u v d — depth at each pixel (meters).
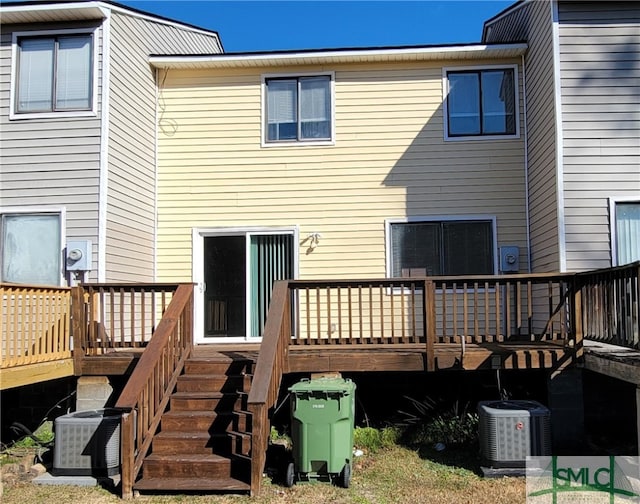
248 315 8.73
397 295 8.52
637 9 7.24
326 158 8.82
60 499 4.81
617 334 5.18
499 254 8.52
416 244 8.70
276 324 5.84
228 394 5.85
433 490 4.85
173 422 5.60
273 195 8.83
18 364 5.52
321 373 6.31
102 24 7.54
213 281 8.87
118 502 4.73
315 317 8.64
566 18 7.29
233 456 5.20
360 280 6.43
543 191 7.76
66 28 7.59
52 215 7.45
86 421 5.36
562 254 7.03
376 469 5.41
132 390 5.01
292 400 5.18
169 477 5.06
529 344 6.73
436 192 8.69
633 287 4.82
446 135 8.74
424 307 6.35
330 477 5.02
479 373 7.04
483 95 8.79
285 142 8.88
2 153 7.56
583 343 6.48
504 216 8.60
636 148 7.11
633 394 6.60
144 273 8.45
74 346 6.45
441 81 8.82
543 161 7.76
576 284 6.18
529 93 8.48
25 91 7.63
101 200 7.34
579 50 7.23
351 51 8.66
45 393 6.98
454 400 7.02
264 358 5.38
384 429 6.41
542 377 6.86
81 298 6.52
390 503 4.57
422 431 6.34
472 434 6.04
